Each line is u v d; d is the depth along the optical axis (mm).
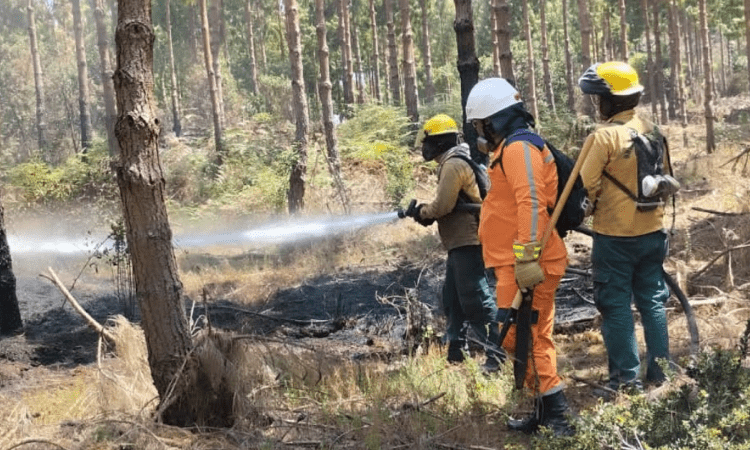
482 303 5652
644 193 4652
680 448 3502
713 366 3920
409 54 24578
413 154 20969
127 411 4926
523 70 34469
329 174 16984
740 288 6676
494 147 4328
